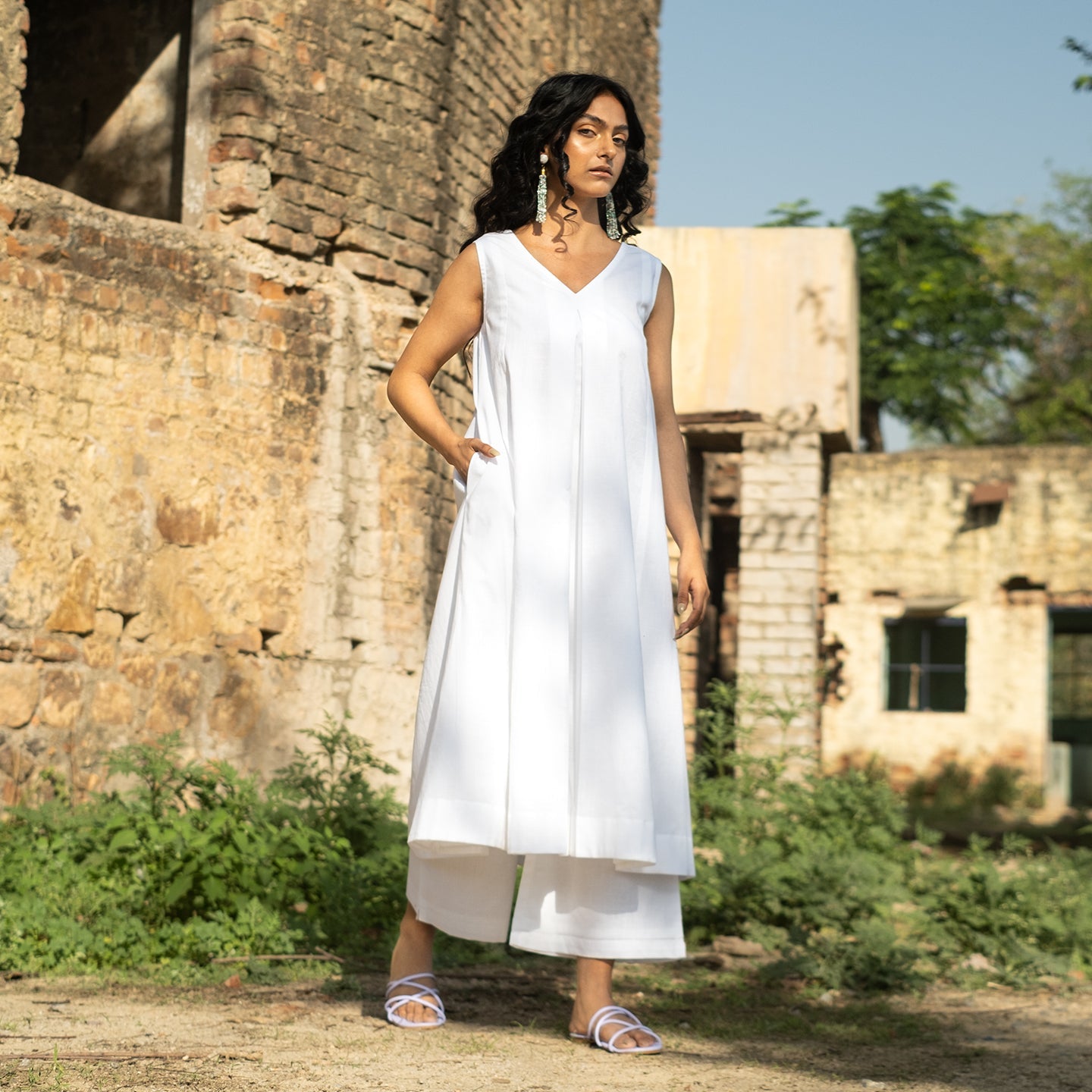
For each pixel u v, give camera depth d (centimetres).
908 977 431
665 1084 246
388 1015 304
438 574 793
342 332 740
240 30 720
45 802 584
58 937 405
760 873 518
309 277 729
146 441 644
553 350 283
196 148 721
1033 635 1516
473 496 284
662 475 304
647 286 301
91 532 618
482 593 279
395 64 788
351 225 761
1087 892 563
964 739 1524
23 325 597
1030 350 2822
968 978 454
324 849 484
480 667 276
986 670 1523
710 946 498
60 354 611
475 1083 239
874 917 539
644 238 1374
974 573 1534
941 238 2634
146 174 803
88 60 827
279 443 705
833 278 1342
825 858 538
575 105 294
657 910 280
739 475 1567
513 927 283
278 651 698
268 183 721
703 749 1359
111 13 824
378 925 472
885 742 1541
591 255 297
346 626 733
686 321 1362
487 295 291
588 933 277
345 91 761
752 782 699
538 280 288
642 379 291
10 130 602
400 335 772
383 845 525
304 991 365
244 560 684
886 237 2625
